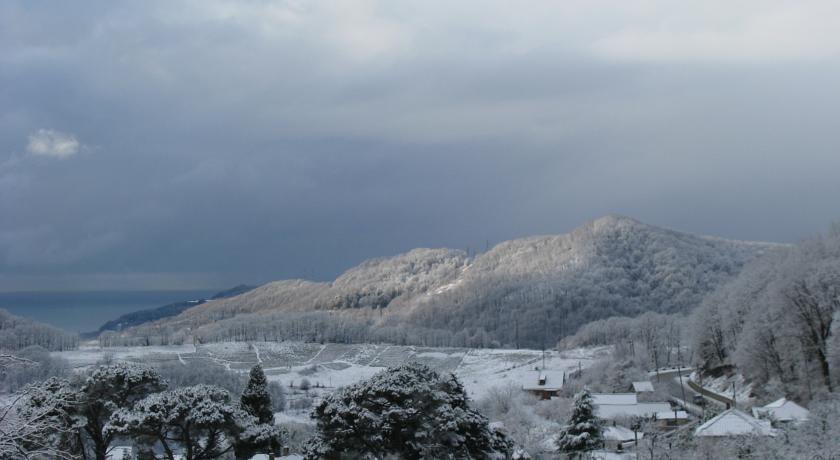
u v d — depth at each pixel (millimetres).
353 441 38812
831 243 82500
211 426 38250
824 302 68750
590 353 190875
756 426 47469
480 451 43188
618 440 66500
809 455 35438
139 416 37312
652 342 151000
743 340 85062
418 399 39250
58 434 34938
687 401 95562
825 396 62000
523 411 89938
